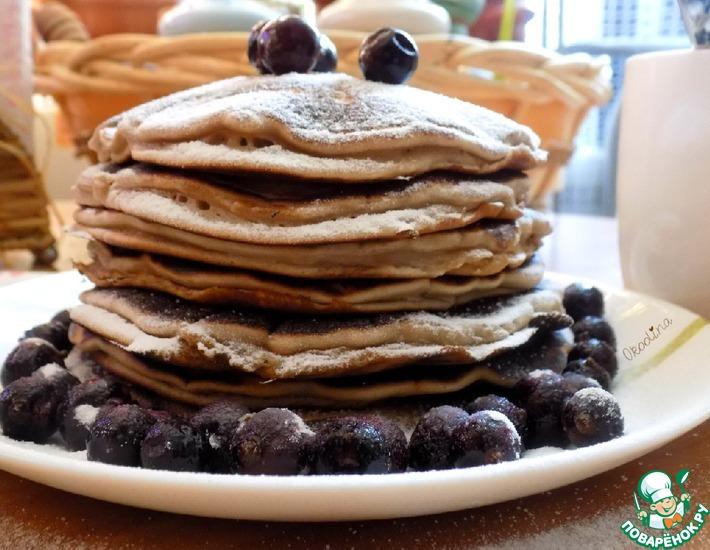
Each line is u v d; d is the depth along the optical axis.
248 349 0.18
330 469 0.15
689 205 0.27
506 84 0.39
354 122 0.19
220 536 0.15
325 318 0.19
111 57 0.38
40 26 0.46
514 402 0.19
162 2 0.45
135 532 0.15
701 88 0.27
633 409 0.20
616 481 0.17
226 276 0.19
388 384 0.19
